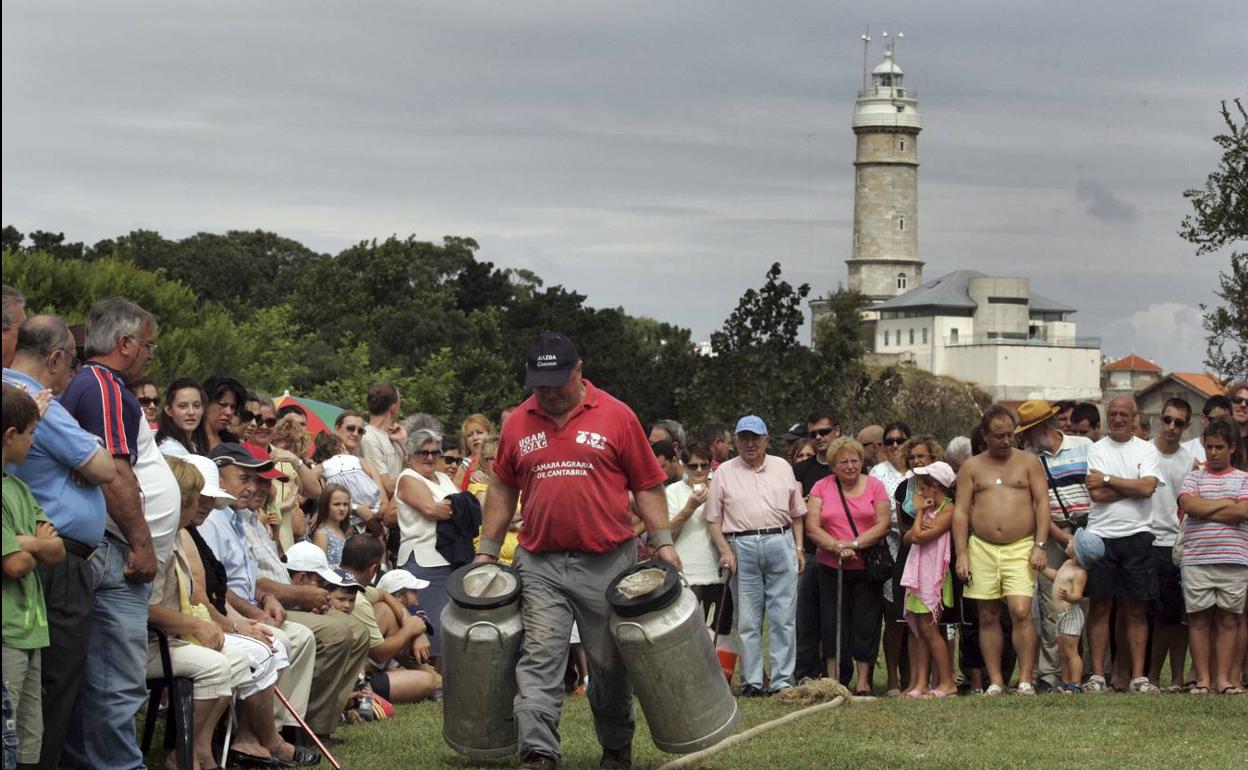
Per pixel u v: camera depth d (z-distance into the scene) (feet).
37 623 22.50
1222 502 40.22
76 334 31.22
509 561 44.21
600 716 28.22
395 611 38.96
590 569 26.96
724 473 42.37
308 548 34.42
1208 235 78.48
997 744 31.83
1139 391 318.86
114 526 24.84
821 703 38.04
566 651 26.94
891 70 520.42
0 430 20.63
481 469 48.65
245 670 27.96
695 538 43.21
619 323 306.55
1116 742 32.17
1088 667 43.75
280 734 30.37
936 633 41.11
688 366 249.34
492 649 26.45
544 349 26.68
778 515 41.78
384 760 29.30
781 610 41.65
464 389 265.54
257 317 237.25
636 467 27.35
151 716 27.89
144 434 25.76
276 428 44.57
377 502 43.78
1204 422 43.47
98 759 24.85
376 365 274.36
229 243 343.26
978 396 274.57
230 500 29.66
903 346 493.77
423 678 38.50
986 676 42.93
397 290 310.65
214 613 29.09
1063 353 466.70
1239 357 78.74
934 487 41.09
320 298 306.14
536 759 25.81
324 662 31.55
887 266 512.22
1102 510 41.78
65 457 23.50
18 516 22.44
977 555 40.65
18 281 146.82
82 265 157.89
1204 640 41.16
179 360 157.38
